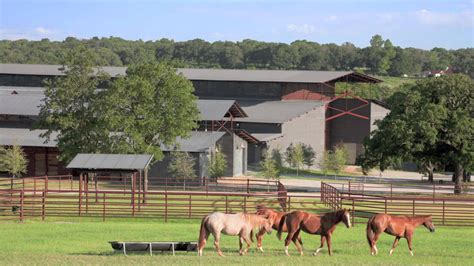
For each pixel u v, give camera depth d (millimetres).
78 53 58031
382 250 31125
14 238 33719
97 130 56000
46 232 35938
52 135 73562
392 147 64312
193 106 57562
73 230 36844
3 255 27297
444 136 63469
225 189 62750
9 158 67812
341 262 26406
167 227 38688
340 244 33188
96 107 55969
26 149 72812
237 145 76688
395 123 63062
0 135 73750
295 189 64688
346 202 52938
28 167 72812
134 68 58156
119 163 47938
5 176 70875
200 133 72812
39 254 27828
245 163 79625
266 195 43281
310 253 29344
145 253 28219
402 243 34062
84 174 53188
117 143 55656
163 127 56656
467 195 59906
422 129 62094
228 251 29469
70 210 43688
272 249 30516
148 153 55531
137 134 54812
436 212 45938
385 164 65125
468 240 35812
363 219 43438
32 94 84000
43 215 41375
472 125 62469
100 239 33719
